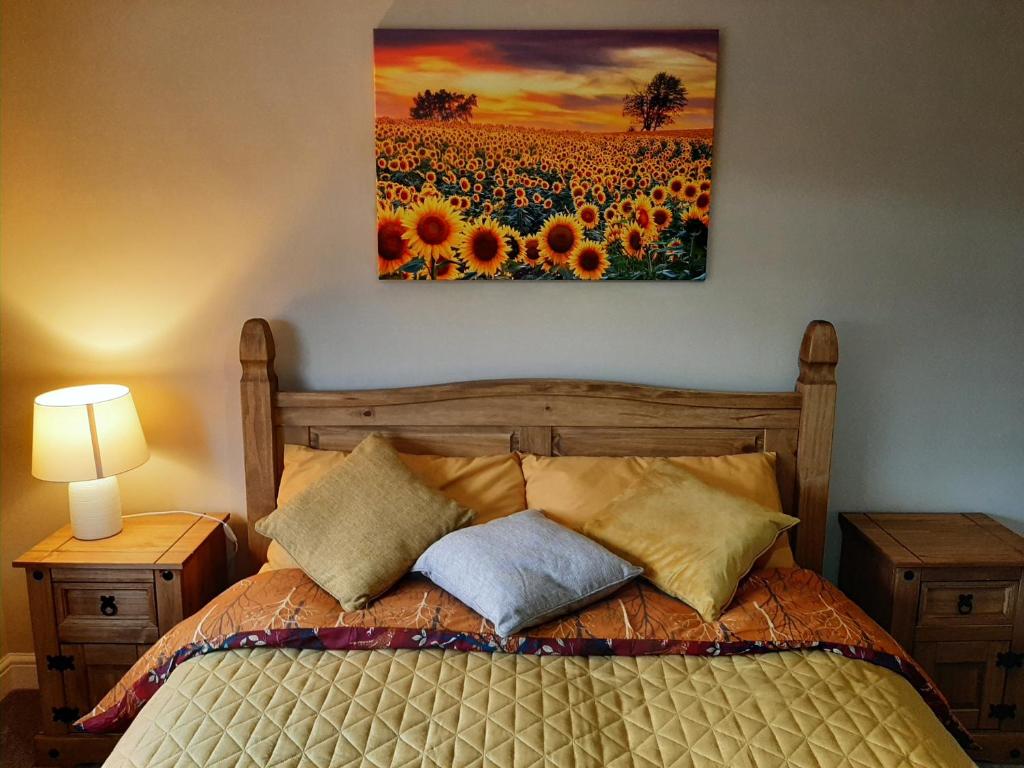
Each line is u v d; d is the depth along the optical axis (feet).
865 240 8.13
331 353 8.30
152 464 8.47
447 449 8.15
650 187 7.93
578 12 7.67
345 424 8.10
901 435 8.53
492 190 7.91
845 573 8.55
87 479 7.32
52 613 7.34
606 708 5.29
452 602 6.32
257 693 5.35
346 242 8.09
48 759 7.55
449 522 7.01
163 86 7.75
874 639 6.03
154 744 4.95
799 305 8.25
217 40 7.68
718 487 7.62
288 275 8.14
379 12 7.65
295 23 7.66
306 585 6.66
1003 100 7.87
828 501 8.54
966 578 7.38
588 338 8.30
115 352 8.24
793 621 6.18
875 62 7.79
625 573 6.47
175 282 8.13
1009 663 7.55
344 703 5.24
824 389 7.95
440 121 7.77
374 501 6.97
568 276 8.10
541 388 8.06
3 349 8.21
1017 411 8.47
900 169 7.99
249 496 8.13
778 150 7.95
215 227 8.03
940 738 5.14
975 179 8.02
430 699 5.29
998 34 7.75
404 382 8.37
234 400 8.36
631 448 8.17
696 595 6.29
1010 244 8.14
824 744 4.92
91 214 7.97
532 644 5.87
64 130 7.80
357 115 7.84
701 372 8.38
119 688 6.17
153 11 7.61
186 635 6.14
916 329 8.31
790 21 7.71
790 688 5.45
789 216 8.07
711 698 5.37
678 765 4.79
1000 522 8.72
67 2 7.57
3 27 7.59
